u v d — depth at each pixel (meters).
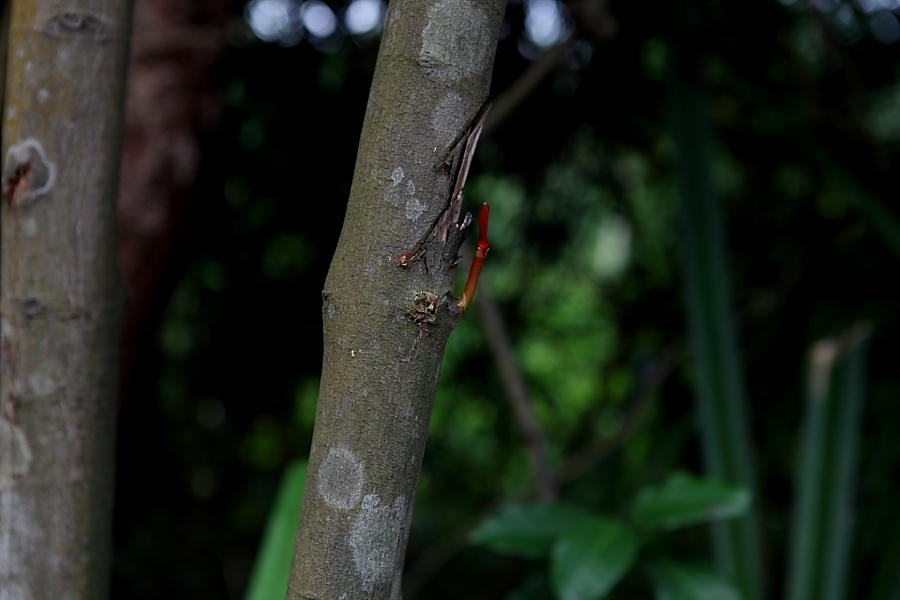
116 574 2.72
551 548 1.59
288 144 2.58
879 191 2.05
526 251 3.11
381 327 0.96
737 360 1.82
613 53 2.39
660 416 2.97
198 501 3.34
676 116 1.93
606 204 3.12
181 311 3.03
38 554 1.18
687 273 1.86
